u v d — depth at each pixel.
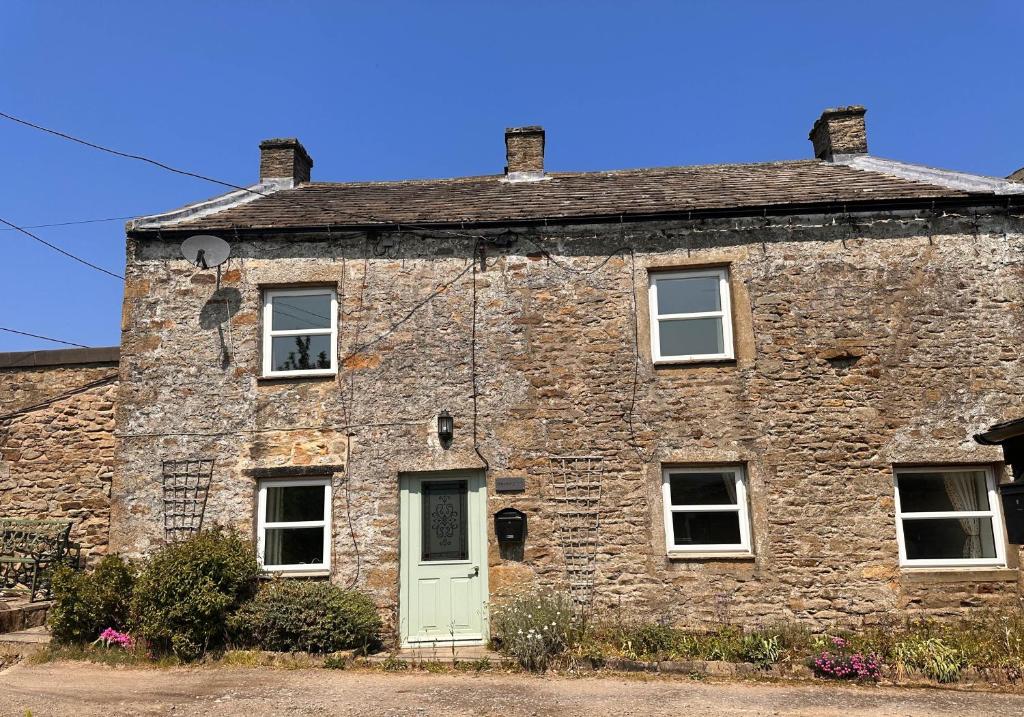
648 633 8.80
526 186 12.25
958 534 9.59
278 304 10.52
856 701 7.26
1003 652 8.18
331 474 9.87
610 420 9.79
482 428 9.85
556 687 7.69
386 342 10.15
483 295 10.22
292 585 9.24
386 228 10.36
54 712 6.75
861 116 12.51
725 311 10.16
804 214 10.16
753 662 8.30
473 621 9.54
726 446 9.62
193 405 10.05
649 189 11.59
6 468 11.10
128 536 9.75
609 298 10.13
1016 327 9.84
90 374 13.05
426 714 6.78
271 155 12.88
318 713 6.80
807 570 9.30
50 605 9.82
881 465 9.53
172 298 10.34
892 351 9.80
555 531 9.55
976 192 10.41
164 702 7.08
